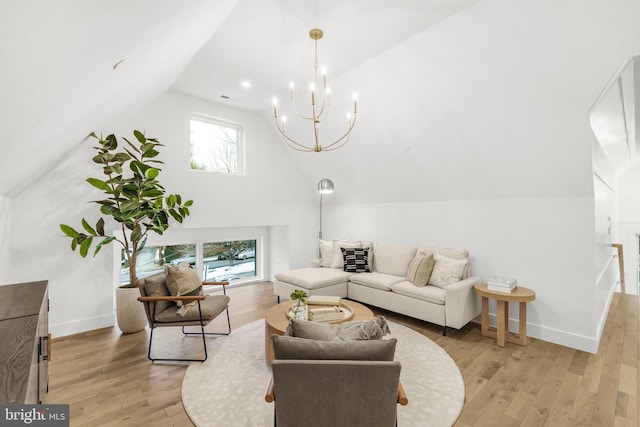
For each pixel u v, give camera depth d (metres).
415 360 2.59
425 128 3.33
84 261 3.22
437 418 1.84
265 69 3.19
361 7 2.21
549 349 2.82
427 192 4.05
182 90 3.81
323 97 3.72
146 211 2.97
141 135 3.07
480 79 2.62
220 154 4.57
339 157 4.54
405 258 4.05
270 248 5.69
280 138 4.98
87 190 3.24
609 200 4.17
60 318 3.09
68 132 1.77
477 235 3.61
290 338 1.29
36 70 0.80
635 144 3.88
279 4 2.17
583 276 2.85
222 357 2.63
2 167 1.45
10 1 0.49
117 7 0.79
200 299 2.48
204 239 4.85
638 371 2.40
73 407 1.95
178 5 1.10
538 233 3.13
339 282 4.05
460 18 2.29
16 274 2.84
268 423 1.81
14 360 0.83
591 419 1.84
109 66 1.17
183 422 1.82
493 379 2.29
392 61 2.89
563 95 2.37
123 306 3.12
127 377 2.31
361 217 5.07
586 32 1.96
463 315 3.08
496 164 3.17
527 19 2.09
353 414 1.22
